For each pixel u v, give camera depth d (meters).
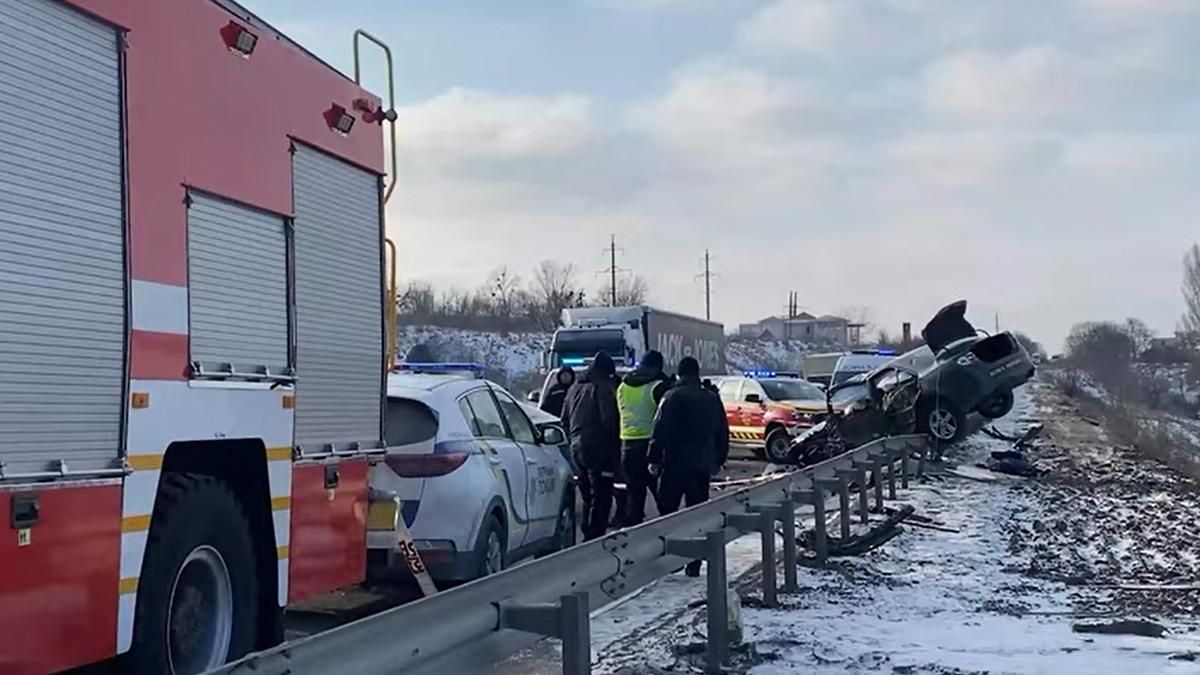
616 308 32.34
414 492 9.30
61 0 4.91
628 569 7.22
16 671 4.58
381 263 8.20
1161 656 7.88
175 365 5.68
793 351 106.56
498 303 77.75
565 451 13.23
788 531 10.38
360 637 4.41
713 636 7.61
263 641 6.69
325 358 7.33
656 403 12.89
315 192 7.28
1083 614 9.62
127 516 5.27
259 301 6.54
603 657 7.87
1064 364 93.88
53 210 4.84
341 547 7.53
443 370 12.78
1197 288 72.94
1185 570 12.36
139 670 5.57
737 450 28.31
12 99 4.62
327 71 7.47
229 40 6.27
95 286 5.09
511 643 5.76
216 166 6.11
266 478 6.55
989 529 15.13
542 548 11.63
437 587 9.72
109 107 5.22
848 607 9.70
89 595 5.00
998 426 34.25
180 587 6.01
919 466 20.86
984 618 9.33
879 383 24.23
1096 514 17.23
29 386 4.68
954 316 24.38
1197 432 43.41
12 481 4.56
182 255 5.76
